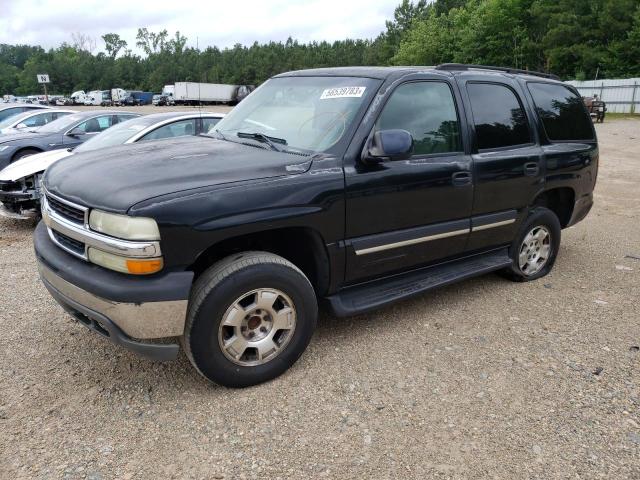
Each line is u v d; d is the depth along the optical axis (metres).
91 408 3.05
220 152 3.53
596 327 4.24
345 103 3.71
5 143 9.00
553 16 50.94
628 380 3.47
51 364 3.51
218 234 2.91
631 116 36.88
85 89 121.69
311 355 3.67
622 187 10.66
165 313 2.83
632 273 5.57
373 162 3.48
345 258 3.53
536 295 4.88
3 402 3.09
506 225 4.62
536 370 3.56
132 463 2.63
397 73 3.86
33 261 5.64
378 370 3.50
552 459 2.73
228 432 2.87
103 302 2.83
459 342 3.92
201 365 3.03
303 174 3.26
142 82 118.19
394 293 3.87
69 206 3.07
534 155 4.71
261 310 3.18
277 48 110.19
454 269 4.39
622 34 47.16
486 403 3.18
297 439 2.83
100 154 3.68
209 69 107.75
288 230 3.31
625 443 2.85
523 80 4.92
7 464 2.59
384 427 2.94
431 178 3.87
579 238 6.99
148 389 3.24
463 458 2.72
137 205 2.74
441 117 4.05
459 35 62.47
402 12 84.25
